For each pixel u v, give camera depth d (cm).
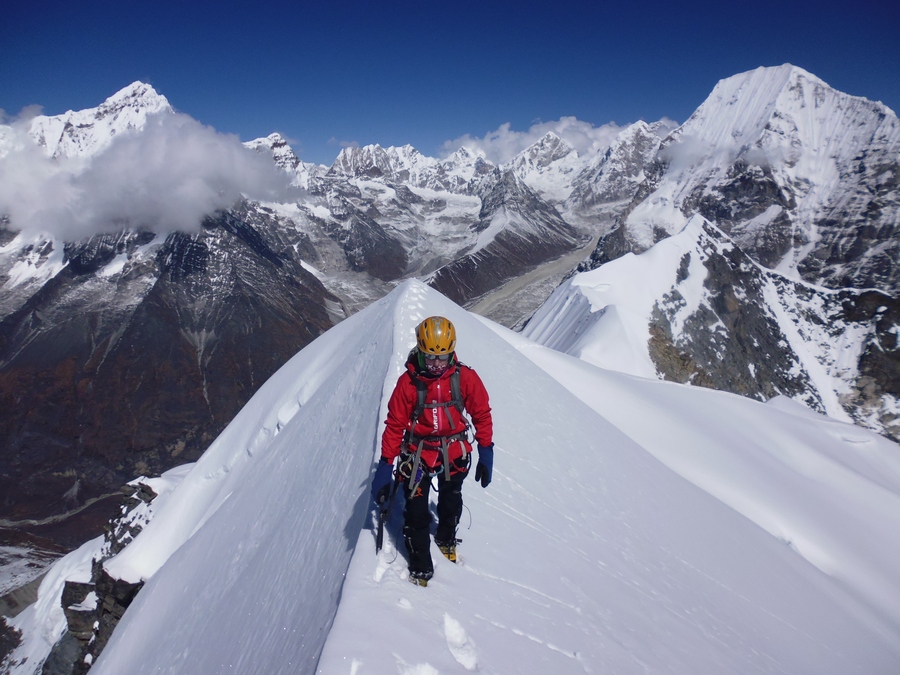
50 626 4066
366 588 459
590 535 842
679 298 9294
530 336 9169
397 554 519
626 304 8725
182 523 2411
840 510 2209
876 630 1373
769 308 9844
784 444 2702
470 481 772
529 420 1167
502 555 620
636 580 798
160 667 970
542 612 552
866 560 1903
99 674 1374
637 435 2172
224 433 2591
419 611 454
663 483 1432
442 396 470
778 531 1895
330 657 369
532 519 767
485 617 489
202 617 979
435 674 393
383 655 387
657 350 7094
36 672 3778
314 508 802
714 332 9031
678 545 1079
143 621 1400
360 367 1355
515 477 872
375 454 729
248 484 1529
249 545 1058
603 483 1115
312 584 574
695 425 2523
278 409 2272
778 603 1145
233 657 644
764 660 841
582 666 500
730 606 969
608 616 630
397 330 1290
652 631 668
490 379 1246
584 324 7894
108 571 2397
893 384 8969
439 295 1702
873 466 2961
